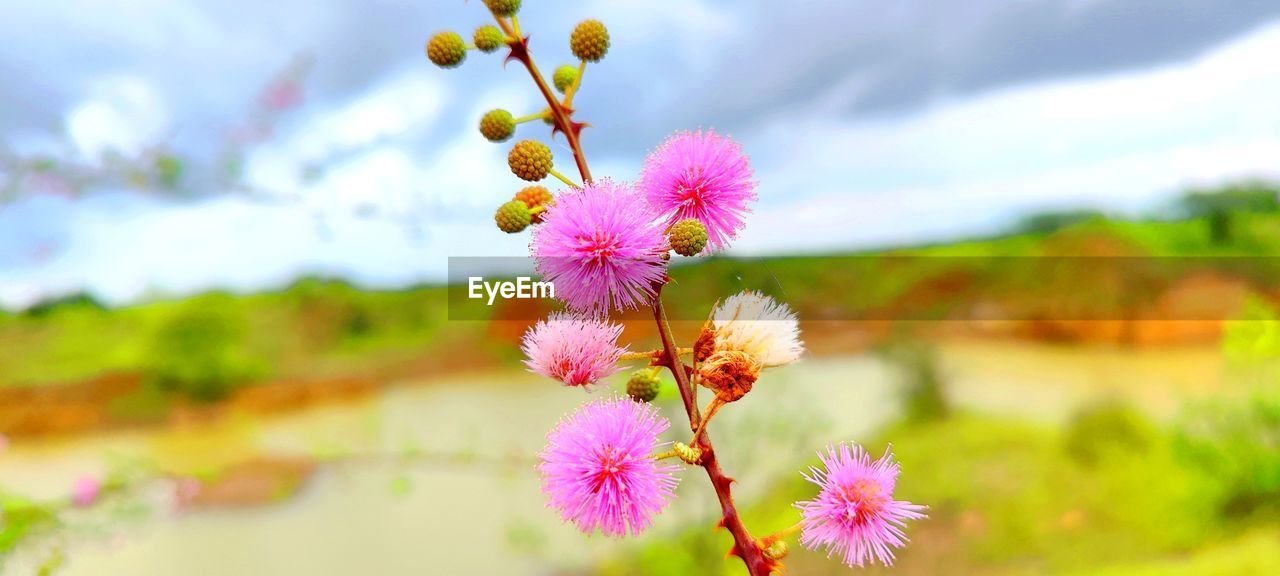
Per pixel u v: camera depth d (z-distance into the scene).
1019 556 0.73
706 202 0.16
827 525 0.16
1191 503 0.75
